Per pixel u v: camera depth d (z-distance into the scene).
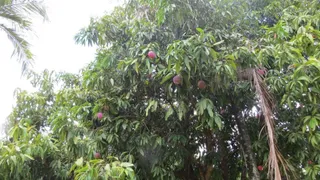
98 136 3.68
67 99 4.46
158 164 3.70
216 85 3.08
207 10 3.51
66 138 3.77
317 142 3.03
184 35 3.46
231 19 3.71
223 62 2.88
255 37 3.89
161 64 3.23
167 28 3.68
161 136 3.82
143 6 4.39
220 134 4.14
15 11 5.32
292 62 3.03
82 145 3.82
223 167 4.27
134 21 3.84
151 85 3.61
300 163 3.53
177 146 3.79
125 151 3.78
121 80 3.80
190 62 2.76
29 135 3.79
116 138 3.65
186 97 3.25
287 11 4.06
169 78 3.08
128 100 3.85
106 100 3.72
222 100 3.49
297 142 3.47
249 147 3.57
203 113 3.13
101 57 3.77
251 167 3.60
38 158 4.22
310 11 3.92
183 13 3.32
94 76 3.77
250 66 3.01
